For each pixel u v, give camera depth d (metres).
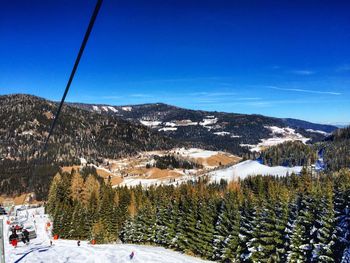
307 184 120.69
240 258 60.72
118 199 123.75
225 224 66.06
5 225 90.19
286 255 52.44
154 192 131.50
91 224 100.12
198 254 72.19
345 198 48.53
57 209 107.31
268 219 55.25
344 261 43.62
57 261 39.91
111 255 55.09
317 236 48.19
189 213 75.44
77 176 143.50
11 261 36.00
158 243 86.62
